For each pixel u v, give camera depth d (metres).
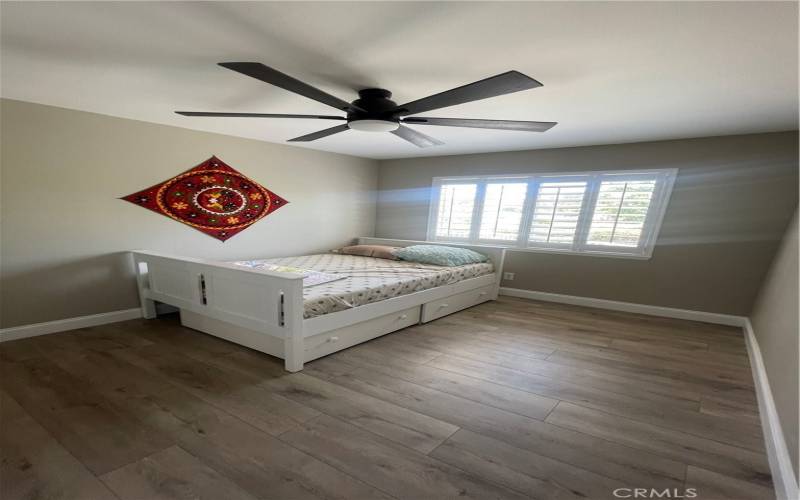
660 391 2.14
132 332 2.79
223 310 2.52
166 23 1.41
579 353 2.69
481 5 1.24
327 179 4.64
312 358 2.36
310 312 2.27
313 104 2.51
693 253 3.51
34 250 2.58
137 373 2.14
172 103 2.50
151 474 1.36
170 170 3.19
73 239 2.74
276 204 4.07
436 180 4.91
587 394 2.08
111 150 2.85
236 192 3.67
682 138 3.39
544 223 4.21
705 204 3.41
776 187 3.13
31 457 1.43
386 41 1.53
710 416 1.89
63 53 1.70
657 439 1.68
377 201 5.48
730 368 2.48
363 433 1.65
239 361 2.33
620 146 3.70
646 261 3.73
